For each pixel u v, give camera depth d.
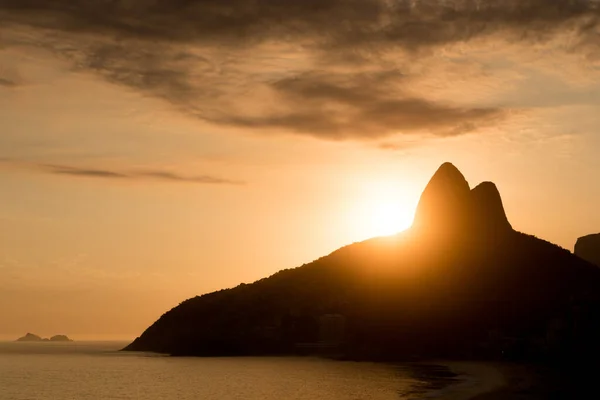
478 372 134.12
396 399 91.62
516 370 136.88
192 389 116.88
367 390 106.12
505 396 88.50
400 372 140.12
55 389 123.31
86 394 114.44
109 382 135.75
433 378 123.50
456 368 147.50
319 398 97.75
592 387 99.94
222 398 102.44
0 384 135.38
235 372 151.75
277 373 145.75
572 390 96.06
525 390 96.00
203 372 154.12
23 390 122.50
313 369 155.88
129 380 139.38
